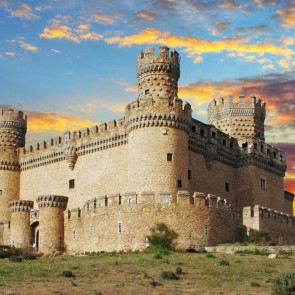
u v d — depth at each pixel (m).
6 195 101.69
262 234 79.31
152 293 43.59
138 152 80.06
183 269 54.34
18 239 90.62
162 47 91.62
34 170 101.25
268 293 44.03
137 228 72.38
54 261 62.19
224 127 103.31
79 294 42.88
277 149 103.88
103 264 57.53
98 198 77.25
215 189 92.50
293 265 56.56
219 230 75.50
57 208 84.56
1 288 44.84
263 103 106.38
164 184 78.50
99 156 91.69
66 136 96.25
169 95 89.69
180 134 81.31
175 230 71.88
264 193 98.25
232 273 52.34
